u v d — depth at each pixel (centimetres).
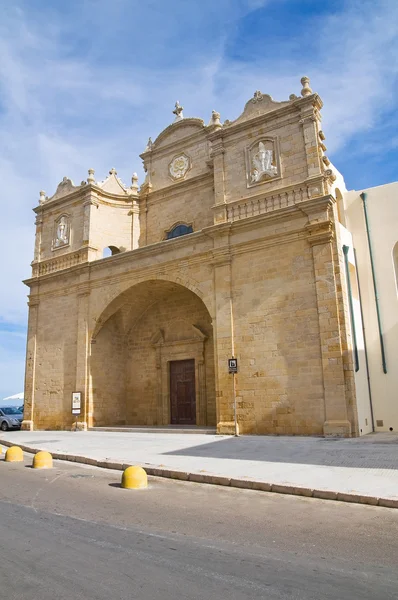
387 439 1521
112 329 2606
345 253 1872
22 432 2441
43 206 2886
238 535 602
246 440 1625
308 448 1351
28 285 2820
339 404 1636
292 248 1839
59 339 2594
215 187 2109
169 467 1088
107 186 2759
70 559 511
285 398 1756
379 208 2061
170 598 412
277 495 842
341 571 476
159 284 2319
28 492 892
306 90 1938
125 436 1980
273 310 1841
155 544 564
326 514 707
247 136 2077
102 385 2495
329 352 1683
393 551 538
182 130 2667
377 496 764
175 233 2575
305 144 1908
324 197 1762
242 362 1877
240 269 1953
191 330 2461
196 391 2380
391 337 1933
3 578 459
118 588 434
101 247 2650
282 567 487
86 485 962
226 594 420
